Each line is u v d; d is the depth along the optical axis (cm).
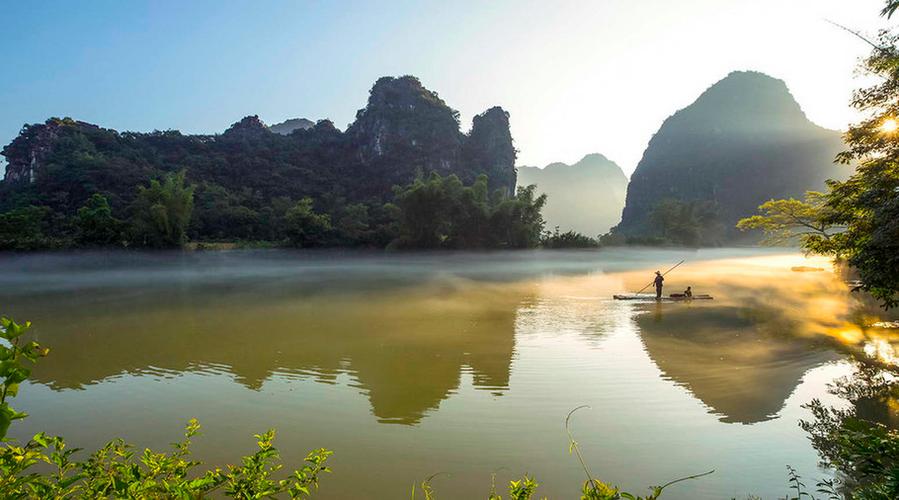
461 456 736
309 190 8862
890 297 960
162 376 1138
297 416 891
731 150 18500
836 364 1196
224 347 1417
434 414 898
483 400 972
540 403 952
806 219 2611
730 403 946
